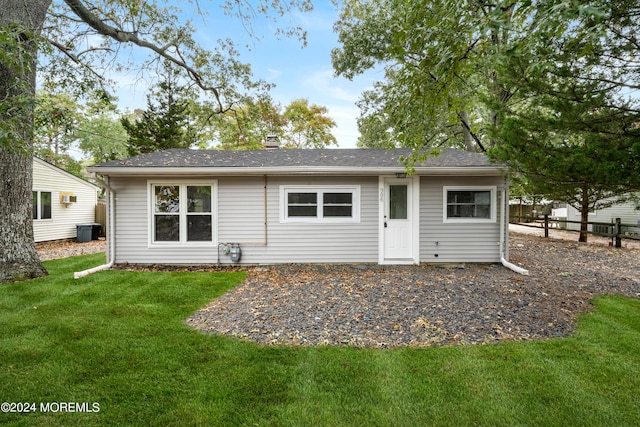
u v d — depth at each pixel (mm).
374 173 7531
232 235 7754
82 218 13867
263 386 2578
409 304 4641
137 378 2686
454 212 7832
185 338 3471
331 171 7316
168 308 4492
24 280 6012
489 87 9375
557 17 2076
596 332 3564
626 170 3867
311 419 2199
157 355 3080
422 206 7781
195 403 2365
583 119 4285
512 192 16281
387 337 3518
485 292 5223
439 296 5020
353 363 2928
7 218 5953
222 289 5531
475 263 7797
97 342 3350
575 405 2320
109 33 8195
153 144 18000
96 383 2611
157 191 7699
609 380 2619
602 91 4113
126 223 7625
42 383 2605
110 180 7559
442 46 2754
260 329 3754
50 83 7422
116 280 6086
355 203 7797
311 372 2783
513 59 4398
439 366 2861
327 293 5281
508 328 3727
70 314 4191
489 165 7039
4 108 4000
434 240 7801
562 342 3314
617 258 8500
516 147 4969
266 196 7762
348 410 2293
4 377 2682
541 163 4594
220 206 7734
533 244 11344
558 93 4414
